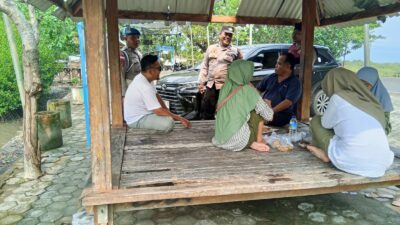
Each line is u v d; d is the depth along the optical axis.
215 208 3.26
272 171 2.60
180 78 6.20
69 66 12.41
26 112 3.90
